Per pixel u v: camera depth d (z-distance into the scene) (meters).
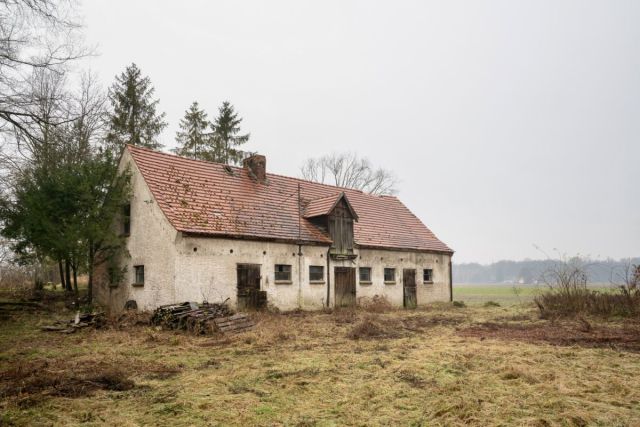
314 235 22.91
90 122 26.95
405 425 6.10
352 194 29.62
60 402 7.08
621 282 19.62
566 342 12.61
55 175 18.19
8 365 9.69
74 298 20.83
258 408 6.79
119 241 19.91
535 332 14.66
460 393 7.47
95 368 9.38
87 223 17.97
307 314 20.23
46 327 14.62
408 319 19.08
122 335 13.60
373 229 27.23
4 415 6.47
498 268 178.00
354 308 23.16
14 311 18.27
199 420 6.30
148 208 19.17
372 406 6.88
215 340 13.04
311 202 25.23
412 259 28.14
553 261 21.94
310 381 8.29
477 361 9.97
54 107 18.55
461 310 24.61
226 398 7.25
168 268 17.89
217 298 18.69
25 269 30.11
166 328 14.70
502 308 25.64
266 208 22.58
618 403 6.96
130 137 34.53
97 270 21.64
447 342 12.66
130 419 6.34
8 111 17.50
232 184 22.75
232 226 19.83
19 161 18.80
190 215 18.94
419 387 7.91
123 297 20.14
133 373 9.02
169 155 21.86
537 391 7.62
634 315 18.23
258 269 20.31
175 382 8.32
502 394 7.45
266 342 12.61
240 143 44.03
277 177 25.72
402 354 10.84
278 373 8.88
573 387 7.83
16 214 18.48
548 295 21.62
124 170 20.31
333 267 23.58
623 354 10.77
